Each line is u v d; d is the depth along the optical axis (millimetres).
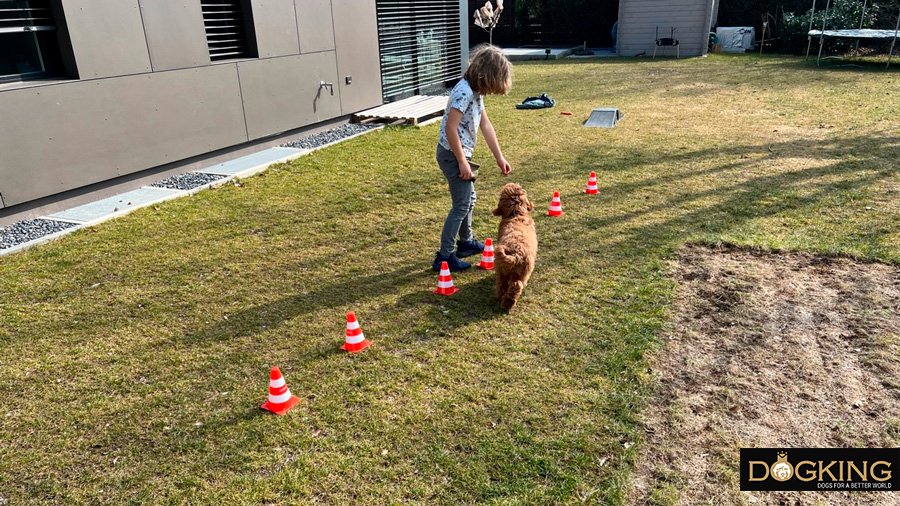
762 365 3320
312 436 2863
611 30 24672
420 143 9039
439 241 5301
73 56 6012
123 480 2627
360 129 10125
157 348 3697
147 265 4914
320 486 2549
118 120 6562
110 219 5945
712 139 8664
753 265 4555
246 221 5891
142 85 6773
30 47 5930
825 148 7824
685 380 3207
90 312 4164
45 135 5855
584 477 2553
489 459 2672
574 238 5215
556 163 7730
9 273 4777
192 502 2488
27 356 3641
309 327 3896
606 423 2879
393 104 11773
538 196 6426
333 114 10102
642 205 5980
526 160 7930
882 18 18422
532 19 26125
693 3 20125
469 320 3924
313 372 3395
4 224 5734
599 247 5000
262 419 2998
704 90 13188
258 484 2570
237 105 8125
